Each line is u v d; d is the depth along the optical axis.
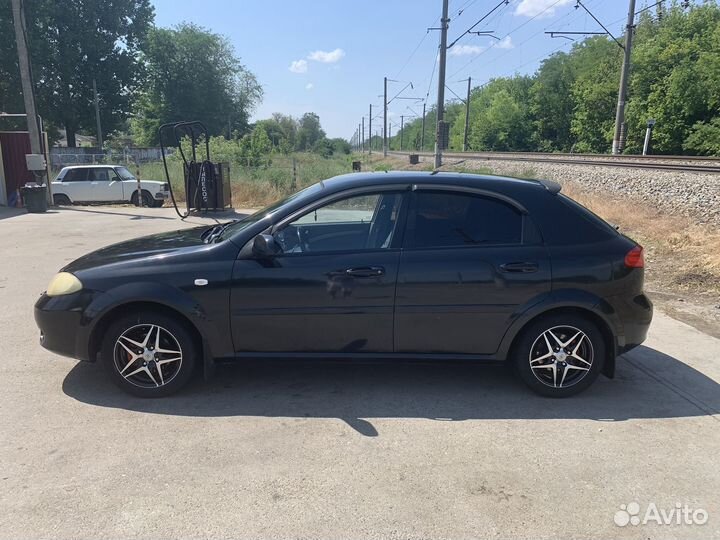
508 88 76.50
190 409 3.87
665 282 8.00
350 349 4.04
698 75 36.94
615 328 4.05
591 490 3.00
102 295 3.87
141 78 51.03
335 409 3.91
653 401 4.10
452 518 2.74
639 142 41.62
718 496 2.96
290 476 3.07
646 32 46.94
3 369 4.51
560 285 3.97
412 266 3.94
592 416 3.86
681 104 37.69
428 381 4.43
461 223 4.06
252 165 28.02
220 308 3.92
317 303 3.94
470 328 4.00
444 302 3.96
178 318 3.97
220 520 2.70
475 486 3.01
